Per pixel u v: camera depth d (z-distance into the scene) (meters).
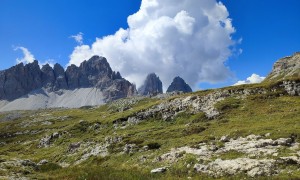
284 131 49.03
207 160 42.25
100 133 114.50
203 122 85.19
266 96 92.00
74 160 76.25
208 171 39.06
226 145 48.56
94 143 84.12
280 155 39.03
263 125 60.06
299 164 35.59
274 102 85.88
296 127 52.06
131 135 86.00
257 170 35.59
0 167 41.44
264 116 73.06
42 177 37.38
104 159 65.88
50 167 46.59
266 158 38.97
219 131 64.19
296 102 82.31
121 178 34.22
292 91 91.62
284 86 95.88
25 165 45.62
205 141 54.56
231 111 87.06
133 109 134.25
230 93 101.31
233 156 42.22
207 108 95.44
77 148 86.94
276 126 55.78
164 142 63.28
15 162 45.59
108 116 139.38
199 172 39.78
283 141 43.91
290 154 38.75
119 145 70.56
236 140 51.16
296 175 32.56
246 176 35.25
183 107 103.38
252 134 51.81
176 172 41.06
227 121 76.88
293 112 69.50
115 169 40.44
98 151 73.00
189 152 48.44
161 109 109.56
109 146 72.44
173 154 49.66
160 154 53.69
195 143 54.22
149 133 81.00
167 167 43.59
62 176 36.12
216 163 40.28
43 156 99.88
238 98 95.88
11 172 39.28
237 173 36.53
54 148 115.81
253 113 80.19
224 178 35.78
